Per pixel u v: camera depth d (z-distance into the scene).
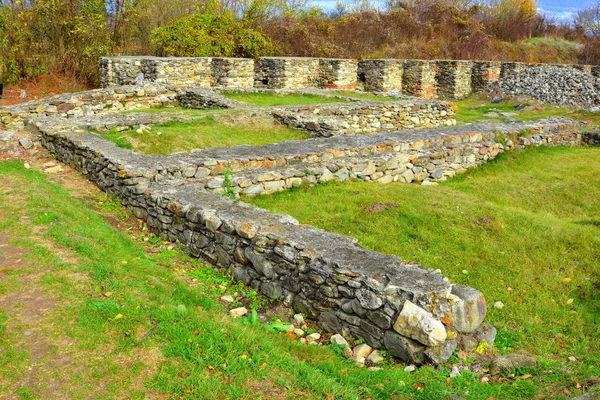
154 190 6.78
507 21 33.25
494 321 5.14
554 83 18.81
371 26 27.75
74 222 6.21
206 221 5.75
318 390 3.48
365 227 7.06
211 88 16.00
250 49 22.08
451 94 22.22
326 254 4.75
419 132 10.97
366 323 4.33
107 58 17.23
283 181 8.23
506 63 21.94
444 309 4.16
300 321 4.75
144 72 17.44
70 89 17.94
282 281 5.02
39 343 3.74
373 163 9.12
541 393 3.74
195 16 21.52
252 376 3.54
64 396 3.27
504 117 16.70
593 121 15.29
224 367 3.59
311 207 7.66
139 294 4.57
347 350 4.29
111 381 3.41
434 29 28.89
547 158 11.73
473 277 5.94
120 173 7.43
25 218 6.03
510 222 7.19
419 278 4.35
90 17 18.88
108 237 6.05
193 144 10.41
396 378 3.86
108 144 8.90
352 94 17.86
